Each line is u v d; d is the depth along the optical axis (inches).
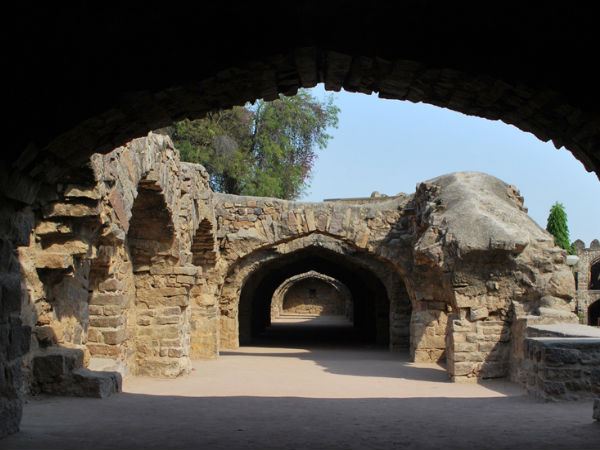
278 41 191.8
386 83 215.5
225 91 210.1
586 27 175.9
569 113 191.9
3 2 173.8
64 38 186.4
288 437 214.2
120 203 330.0
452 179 516.7
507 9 179.5
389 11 187.6
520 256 430.9
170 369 449.7
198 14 187.0
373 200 839.7
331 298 1596.9
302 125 1021.8
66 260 287.3
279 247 703.7
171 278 460.8
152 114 211.8
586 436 211.5
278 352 689.0
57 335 307.7
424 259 501.0
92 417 247.4
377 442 205.8
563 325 389.4
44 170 210.7
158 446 194.7
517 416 259.9
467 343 434.0
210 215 574.2
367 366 542.3
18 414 198.7
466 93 208.5
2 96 188.4
